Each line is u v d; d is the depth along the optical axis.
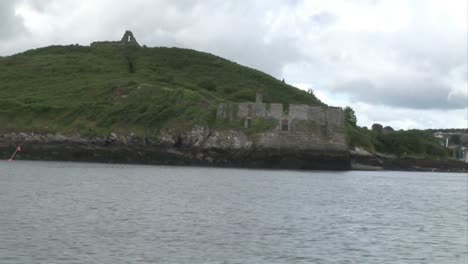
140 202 51.00
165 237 35.09
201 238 35.22
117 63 194.62
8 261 28.28
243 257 31.03
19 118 136.00
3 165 100.31
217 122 131.75
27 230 35.31
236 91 176.88
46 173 83.62
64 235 34.38
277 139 127.62
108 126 132.88
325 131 129.62
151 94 145.38
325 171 124.94
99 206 47.09
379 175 125.00
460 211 57.66
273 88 182.25
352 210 52.72
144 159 128.50
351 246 34.94
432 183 108.38
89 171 92.38
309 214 47.91
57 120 135.75
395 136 185.38
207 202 52.94
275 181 84.75
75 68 185.38
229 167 126.12
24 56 199.00
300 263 30.36
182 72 191.62
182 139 129.75
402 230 42.00
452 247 36.31
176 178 83.12
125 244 32.75
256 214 46.22
